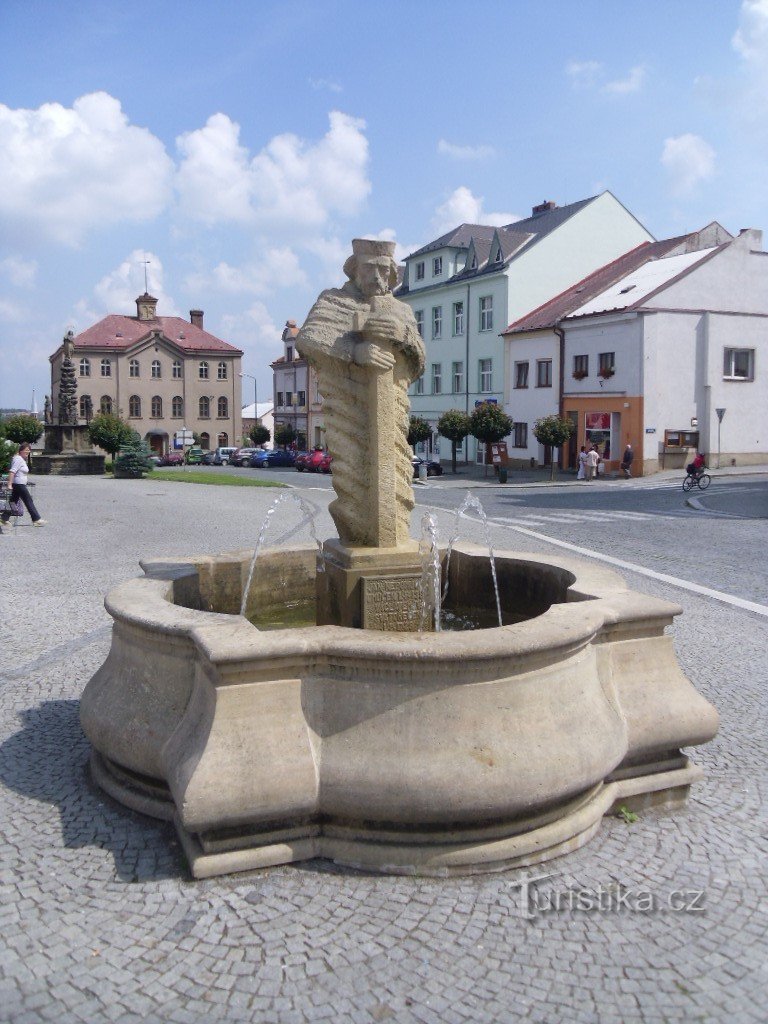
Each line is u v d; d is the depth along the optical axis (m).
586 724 4.07
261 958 3.23
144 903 3.58
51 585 10.94
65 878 3.78
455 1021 2.92
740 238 37.06
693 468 29.88
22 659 7.46
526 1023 2.92
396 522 5.54
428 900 3.62
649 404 36.16
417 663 3.75
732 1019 2.96
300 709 3.88
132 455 38.31
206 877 3.74
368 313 5.23
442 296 49.72
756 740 5.60
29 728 5.75
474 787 3.70
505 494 28.83
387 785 3.71
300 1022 2.91
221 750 3.72
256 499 25.17
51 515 20.08
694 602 10.15
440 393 50.69
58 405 44.72
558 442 36.53
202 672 4.11
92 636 8.26
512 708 3.88
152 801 4.38
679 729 4.48
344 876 3.78
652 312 35.69
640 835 4.25
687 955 3.30
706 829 4.32
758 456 38.38
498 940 3.36
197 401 75.62
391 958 3.24
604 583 5.28
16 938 3.36
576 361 39.59
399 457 5.61
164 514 20.28
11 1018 2.93
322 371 5.48
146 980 3.12
